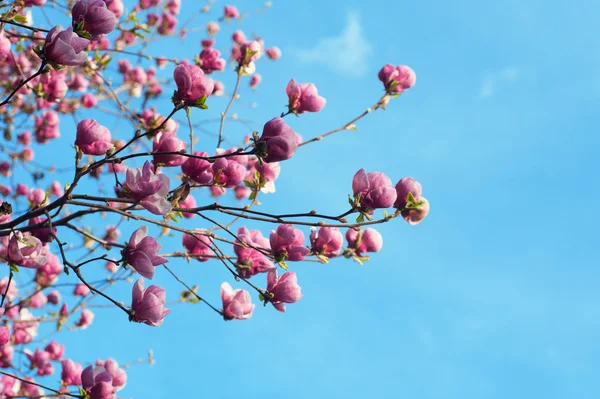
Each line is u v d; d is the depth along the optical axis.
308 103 4.64
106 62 6.81
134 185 3.46
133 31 6.22
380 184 3.69
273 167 4.62
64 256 3.55
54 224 3.80
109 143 3.80
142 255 3.52
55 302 7.98
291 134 3.56
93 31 3.65
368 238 4.50
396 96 5.23
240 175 4.21
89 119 3.75
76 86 7.79
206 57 6.15
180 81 3.53
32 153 9.00
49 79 6.41
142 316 3.66
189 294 5.55
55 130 8.79
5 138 8.19
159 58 7.33
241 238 4.39
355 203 3.66
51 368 7.25
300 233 4.21
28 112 8.12
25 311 6.43
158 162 4.11
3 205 3.61
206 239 4.68
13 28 6.38
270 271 4.22
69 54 3.45
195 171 4.13
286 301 4.20
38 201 7.04
